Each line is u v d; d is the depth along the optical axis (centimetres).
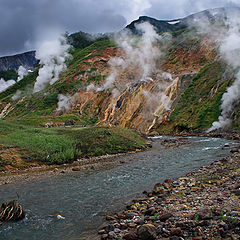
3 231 778
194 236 575
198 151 2541
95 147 2753
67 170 1855
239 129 4450
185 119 5722
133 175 1562
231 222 595
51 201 1082
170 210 794
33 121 6041
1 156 2023
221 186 1016
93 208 968
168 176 1473
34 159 2138
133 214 819
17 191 1278
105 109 7644
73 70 9750
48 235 737
